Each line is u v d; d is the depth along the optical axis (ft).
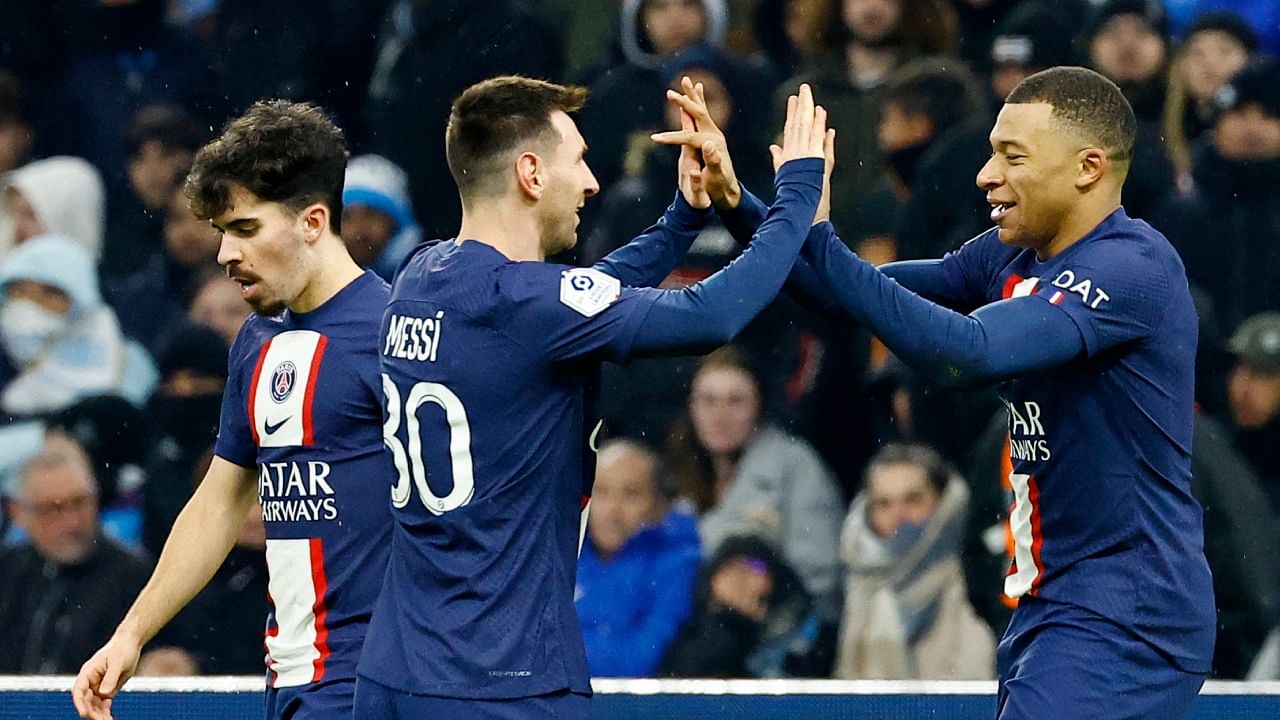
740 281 32.81
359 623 35.96
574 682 33.06
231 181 35.50
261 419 36.55
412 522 33.35
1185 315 35.55
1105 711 34.53
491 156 33.35
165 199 71.82
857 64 68.33
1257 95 65.36
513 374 32.53
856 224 65.92
